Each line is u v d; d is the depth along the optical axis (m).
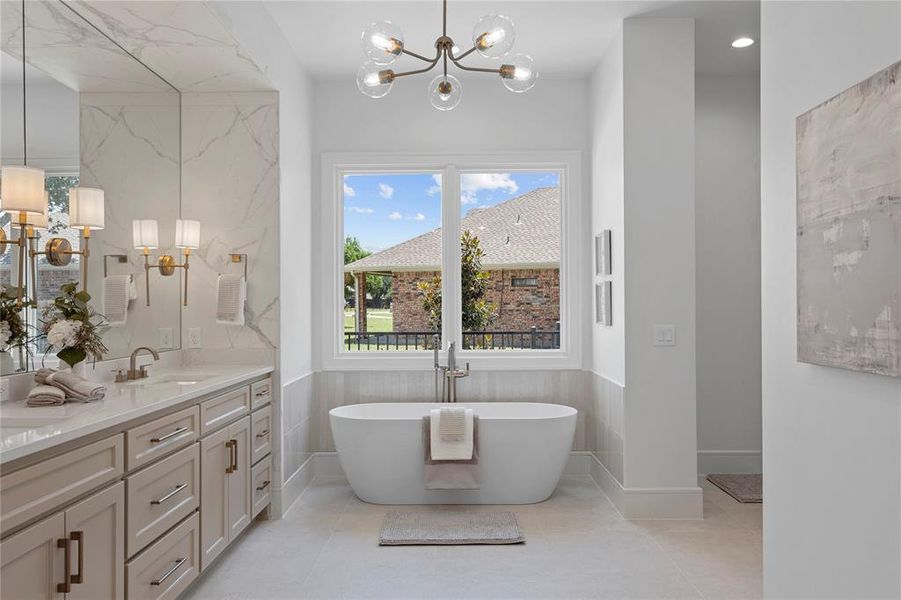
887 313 1.48
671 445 3.76
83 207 2.75
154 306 3.51
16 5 2.46
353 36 3.92
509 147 4.72
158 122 3.58
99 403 2.26
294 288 4.17
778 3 2.07
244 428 3.30
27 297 2.48
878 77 1.51
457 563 3.08
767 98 2.15
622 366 3.83
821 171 1.75
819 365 1.81
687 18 3.74
